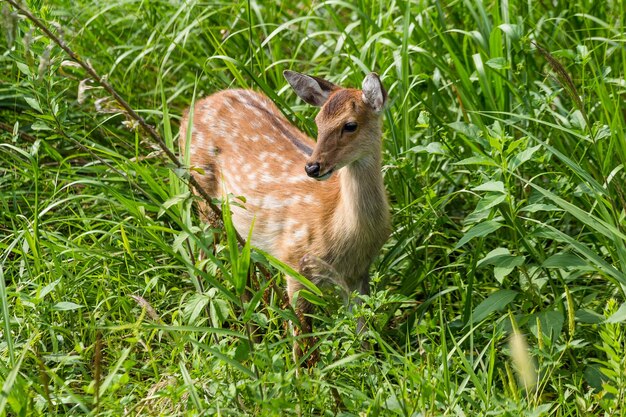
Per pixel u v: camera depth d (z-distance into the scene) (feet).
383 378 28.07
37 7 29.25
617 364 24.99
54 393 26.81
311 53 47.39
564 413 28.25
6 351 29.14
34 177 36.55
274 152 36.81
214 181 38.99
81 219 34.71
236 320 28.84
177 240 27.40
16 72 44.47
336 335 30.66
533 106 36.47
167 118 32.58
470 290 31.96
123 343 31.14
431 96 40.22
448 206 39.68
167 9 47.80
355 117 32.01
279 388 24.62
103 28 47.37
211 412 25.09
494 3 40.75
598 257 29.86
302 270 33.01
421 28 40.60
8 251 32.22
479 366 31.04
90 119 43.11
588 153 37.22
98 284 33.53
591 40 42.06
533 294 32.19
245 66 39.47
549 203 34.37
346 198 32.76
